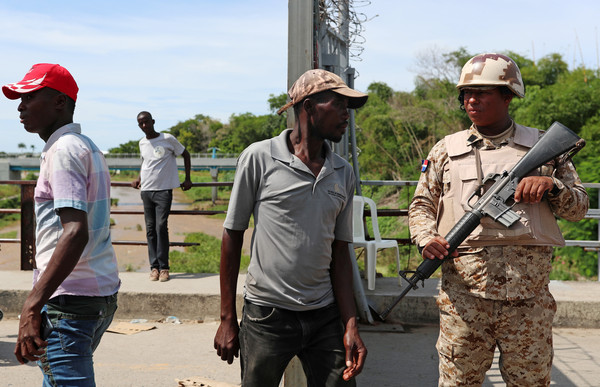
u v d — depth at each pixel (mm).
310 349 2504
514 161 2729
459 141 2844
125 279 6648
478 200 2711
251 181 2455
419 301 5715
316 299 2463
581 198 2674
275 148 2447
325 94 2396
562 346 5027
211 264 14867
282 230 2408
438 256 2666
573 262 11453
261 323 2443
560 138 2666
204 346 5164
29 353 2242
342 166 2547
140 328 5695
